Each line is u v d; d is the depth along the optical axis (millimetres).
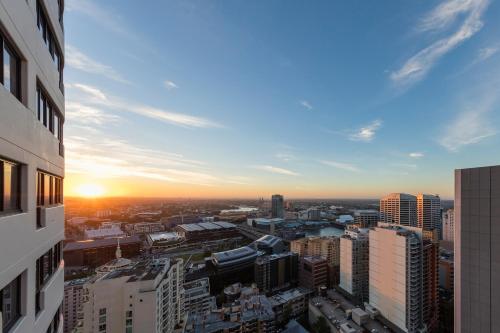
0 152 9992
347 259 118688
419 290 83875
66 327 89188
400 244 85500
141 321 48500
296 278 144750
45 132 15578
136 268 57625
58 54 20422
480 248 31375
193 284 116438
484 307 30766
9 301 11391
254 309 88125
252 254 158875
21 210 12266
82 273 145750
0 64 10781
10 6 11211
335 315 97438
